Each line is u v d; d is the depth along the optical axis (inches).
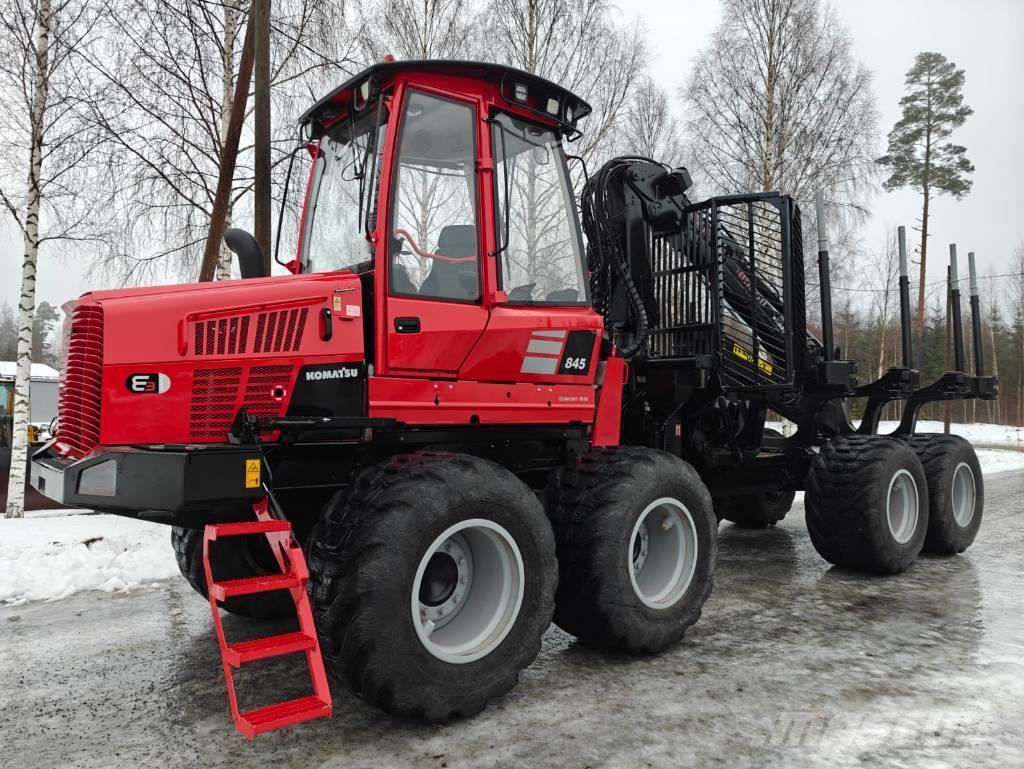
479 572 126.3
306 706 100.1
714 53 633.0
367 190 128.3
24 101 355.6
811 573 218.5
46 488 125.5
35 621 168.4
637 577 151.7
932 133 1000.9
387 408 125.3
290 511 139.9
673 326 211.9
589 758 102.5
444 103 134.3
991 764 100.8
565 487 147.0
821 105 622.8
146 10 360.8
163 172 370.6
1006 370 1830.7
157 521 123.7
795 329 218.8
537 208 147.9
